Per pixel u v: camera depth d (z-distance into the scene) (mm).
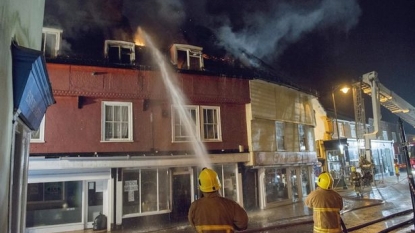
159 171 14484
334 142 24938
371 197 18922
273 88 19000
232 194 16328
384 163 36781
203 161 15477
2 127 3340
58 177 12430
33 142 12328
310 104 22719
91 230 12797
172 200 14555
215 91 16406
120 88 14008
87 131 13242
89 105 13469
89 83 13430
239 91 17109
